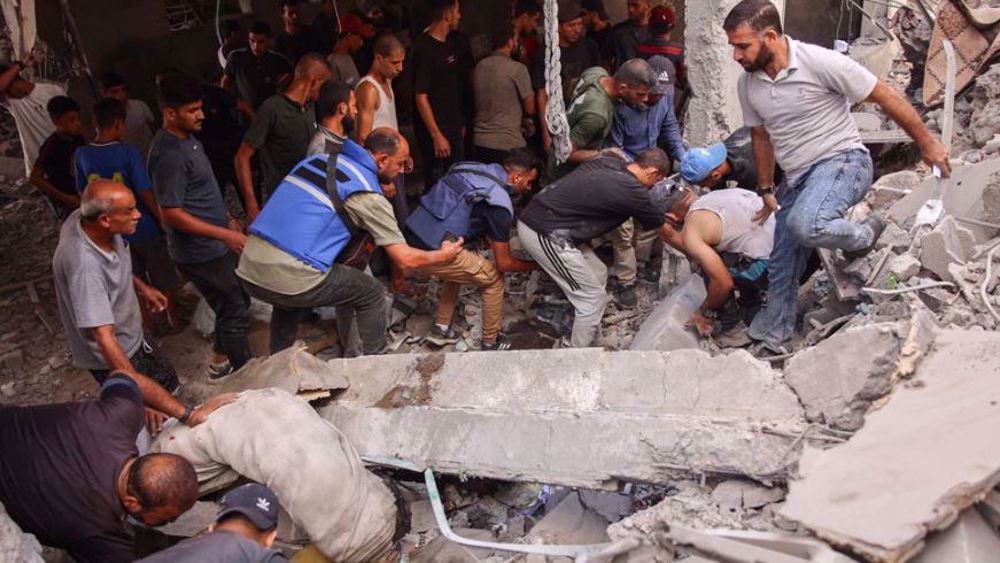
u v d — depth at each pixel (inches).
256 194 294.4
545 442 146.3
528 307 229.5
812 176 150.9
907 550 93.1
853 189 148.6
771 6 140.4
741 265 175.0
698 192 212.7
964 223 162.6
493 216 195.0
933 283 147.7
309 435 144.5
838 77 141.5
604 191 178.7
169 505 125.6
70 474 127.2
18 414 132.3
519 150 203.2
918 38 238.7
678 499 127.5
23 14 272.8
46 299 262.4
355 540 139.9
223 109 270.2
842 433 122.7
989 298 141.4
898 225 177.2
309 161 177.5
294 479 139.4
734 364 139.3
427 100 261.4
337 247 176.4
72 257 152.0
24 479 126.4
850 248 155.6
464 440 154.9
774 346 168.9
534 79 289.6
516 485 167.5
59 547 133.0
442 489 166.9
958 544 95.8
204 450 147.1
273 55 264.7
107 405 135.5
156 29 365.4
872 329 124.8
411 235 198.4
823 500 104.8
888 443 111.0
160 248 220.2
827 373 127.6
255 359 187.9
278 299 178.9
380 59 227.3
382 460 160.9
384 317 192.5
